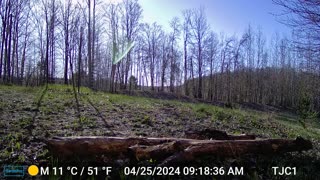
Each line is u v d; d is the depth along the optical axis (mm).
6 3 26188
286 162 4789
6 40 26312
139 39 43375
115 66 36000
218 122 9773
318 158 5426
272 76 49062
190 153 4242
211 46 43969
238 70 46375
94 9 26391
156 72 47375
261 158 4793
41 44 35094
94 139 4172
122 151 4312
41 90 14031
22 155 4160
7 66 26250
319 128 14844
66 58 28062
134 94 34688
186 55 44500
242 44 49562
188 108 12516
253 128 9695
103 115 8547
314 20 6035
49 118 7238
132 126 7344
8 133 5332
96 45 34219
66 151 3971
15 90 13391
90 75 25625
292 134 9789
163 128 7430
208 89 45469
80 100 11422
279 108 41438
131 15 36125
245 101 45406
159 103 13633
